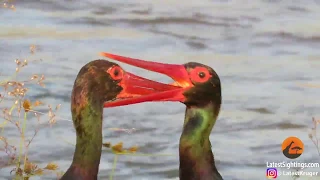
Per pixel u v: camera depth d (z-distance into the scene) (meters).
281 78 20.36
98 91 11.26
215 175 11.87
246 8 26.00
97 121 11.23
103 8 24.92
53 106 17.53
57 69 19.64
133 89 11.55
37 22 23.12
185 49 22.30
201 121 11.81
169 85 11.73
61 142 15.83
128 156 15.77
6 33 22.02
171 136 16.78
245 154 16.30
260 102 18.84
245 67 21.09
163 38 22.95
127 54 21.38
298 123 17.75
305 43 23.42
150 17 24.47
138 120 17.48
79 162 11.26
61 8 24.45
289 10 26.12
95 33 22.83
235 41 23.25
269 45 23.09
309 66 21.41
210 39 23.25
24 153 15.20
